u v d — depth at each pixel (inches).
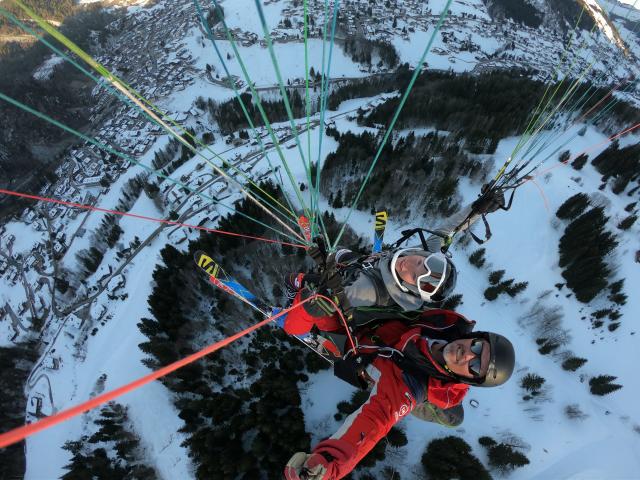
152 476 1255.5
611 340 1424.7
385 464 1102.4
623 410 1282.0
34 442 1596.9
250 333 1434.5
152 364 1389.0
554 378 1336.1
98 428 1505.9
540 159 2063.2
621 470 1152.8
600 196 1866.4
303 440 1068.5
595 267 1456.7
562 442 1208.2
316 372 1239.5
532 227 1720.0
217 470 1071.6
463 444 1095.0
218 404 1181.1
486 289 1501.0
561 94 2454.5
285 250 1579.7
